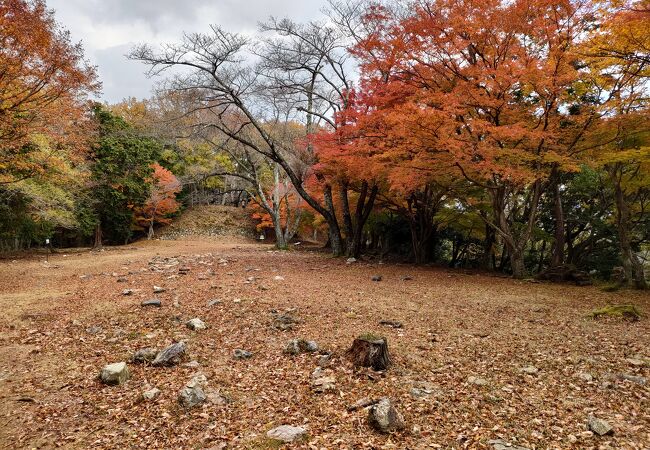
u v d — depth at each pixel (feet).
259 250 89.81
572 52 34.50
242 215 153.99
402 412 14.84
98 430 13.96
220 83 55.93
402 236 78.89
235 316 27.68
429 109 36.88
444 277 48.37
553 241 63.77
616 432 13.38
